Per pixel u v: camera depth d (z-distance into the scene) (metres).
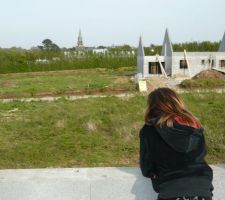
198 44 64.69
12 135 10.60
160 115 3.12
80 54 71.06
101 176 5.18
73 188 4.80
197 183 2.94
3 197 4.57
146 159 3.10
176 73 43.06
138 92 26.98
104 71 56.38
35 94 28.25
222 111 13.41
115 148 8.88
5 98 26.53
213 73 36.03
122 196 4.60
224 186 4.79
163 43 45.84
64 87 30.88
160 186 3.02
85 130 10.90
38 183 4.96
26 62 62.53
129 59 66.62
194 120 3.15
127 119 12.01
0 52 63.94
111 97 20.72
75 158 8.10
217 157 7.39
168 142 3.00
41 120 12.53
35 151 8.52
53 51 73.38
